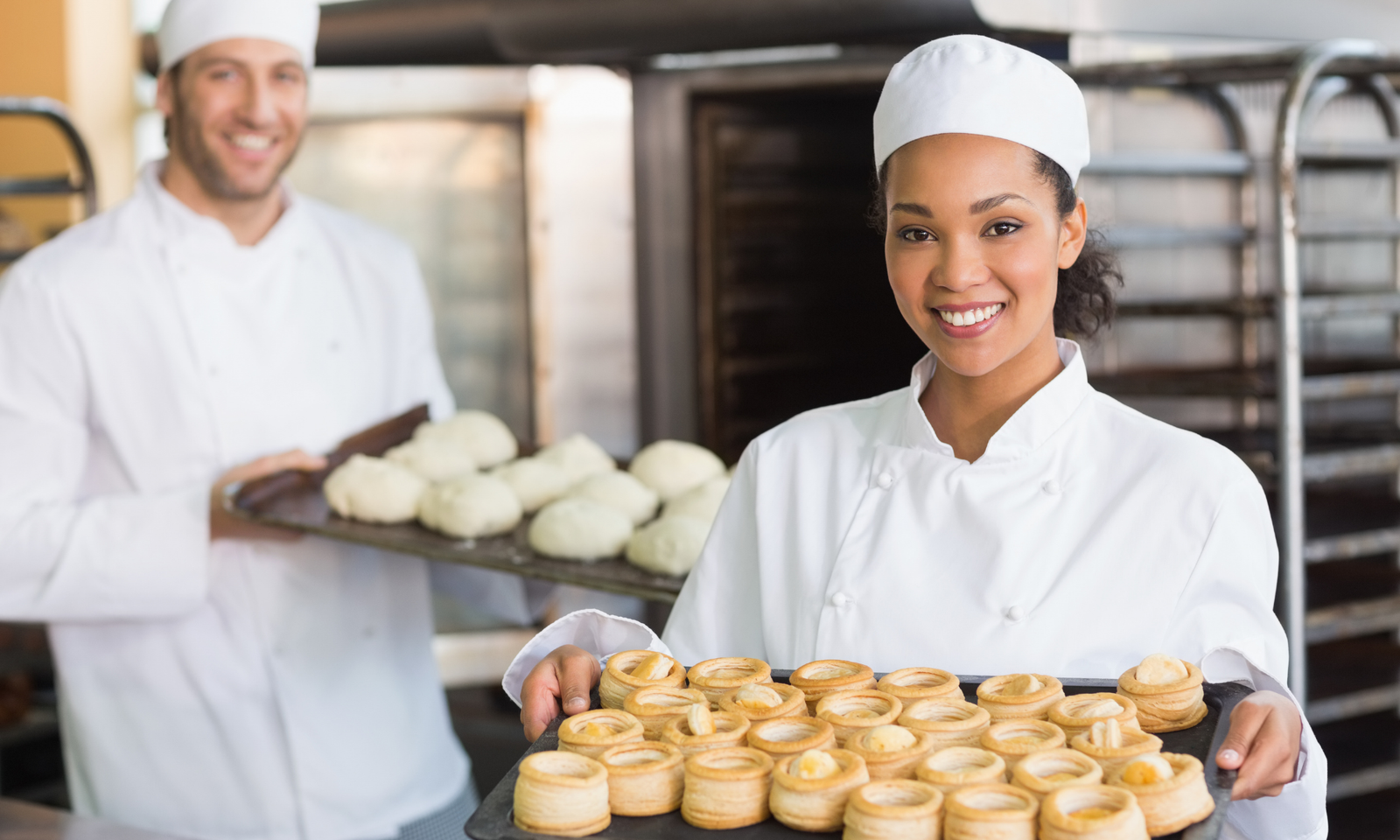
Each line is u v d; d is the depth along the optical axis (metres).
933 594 1.23
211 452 2.22
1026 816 0.83
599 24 3.00
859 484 1.33
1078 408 1.24
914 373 1.32
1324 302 2.51
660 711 1.04
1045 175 1.14
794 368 3.53
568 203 3.75
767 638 1.35
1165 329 3.05
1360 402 3.21
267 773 2.23
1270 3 2.98
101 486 2.27
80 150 3.52
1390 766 2.68
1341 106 3.18
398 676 2.40
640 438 3.42
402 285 2.53
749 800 0.91
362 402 2.44
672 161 3.25
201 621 2.21
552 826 0.89
